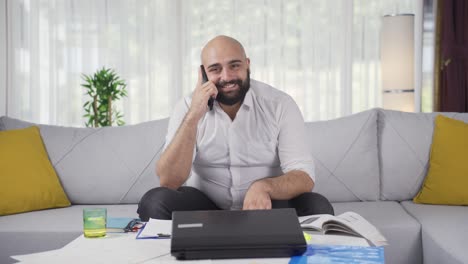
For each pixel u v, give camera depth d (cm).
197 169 233
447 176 259
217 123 224
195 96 213
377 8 493
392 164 273
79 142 281
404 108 452
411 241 221
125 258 131
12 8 475
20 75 480
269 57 497
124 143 279
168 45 499
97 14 490
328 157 271
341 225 153
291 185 200
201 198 221
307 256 129
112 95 388
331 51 498
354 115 280
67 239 221
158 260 129
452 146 263
